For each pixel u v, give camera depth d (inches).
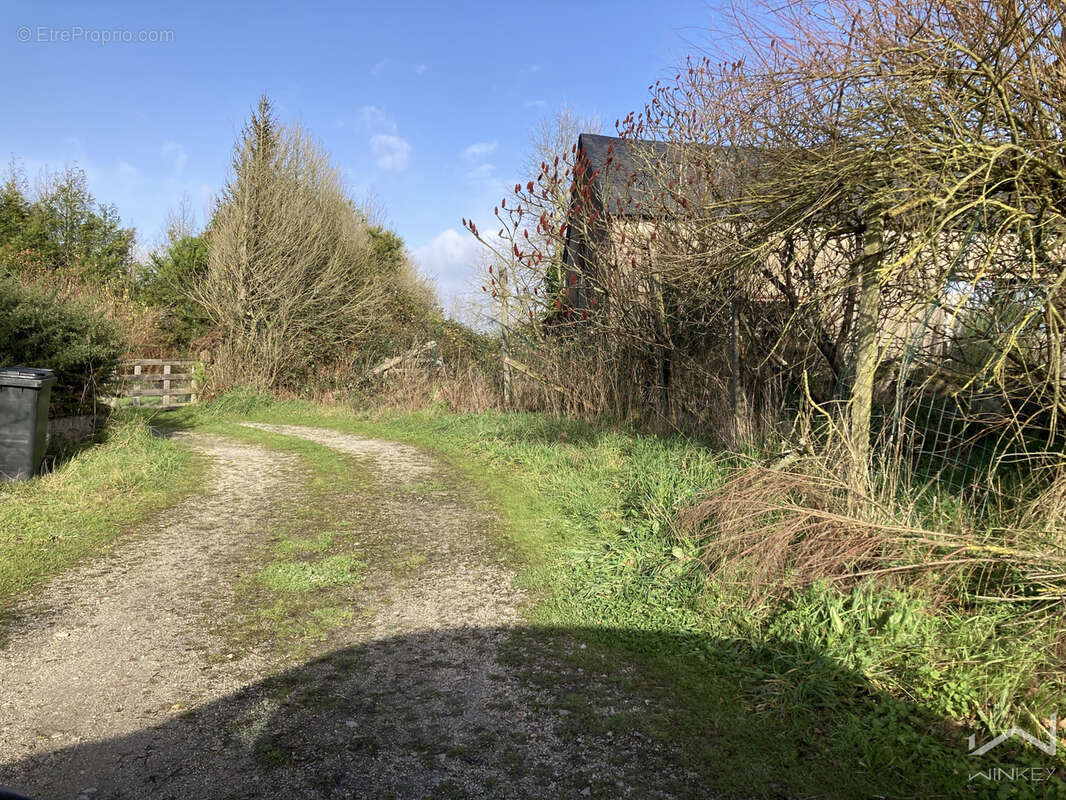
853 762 113.0
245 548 229.0
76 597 183.2
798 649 144.9
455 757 115.0
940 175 161.6
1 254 726.5
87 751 114.7
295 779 108.3
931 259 178.5
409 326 735.7
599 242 443.8
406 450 435.8
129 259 1039.6
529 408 522.3
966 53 158.2
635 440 360.5
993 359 192.9
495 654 153.1
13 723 122.6
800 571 163.6
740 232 228.5
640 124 393.7
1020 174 156.3
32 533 229.0
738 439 288.5
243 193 737.6
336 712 128.5
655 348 403.9
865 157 172.2
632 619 169.5
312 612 176.1
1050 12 149.2
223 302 724.0
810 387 299.9
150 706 129.5
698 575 180.7
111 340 373.7
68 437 345.4
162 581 196.5
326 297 743.7
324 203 795.4
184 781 107.3
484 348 619.2
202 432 506.6
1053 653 133.8
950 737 118.3
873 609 150.7
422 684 139.5
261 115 747.4
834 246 260.7
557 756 115.4
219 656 150.9
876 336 195.5
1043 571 145.6
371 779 108.8
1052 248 167.8
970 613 149.2
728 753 116.2
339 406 650.8
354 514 274.5
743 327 330.6
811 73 179.0
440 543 235.6
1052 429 173.5
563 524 252.7
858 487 178.7
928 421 208.1
